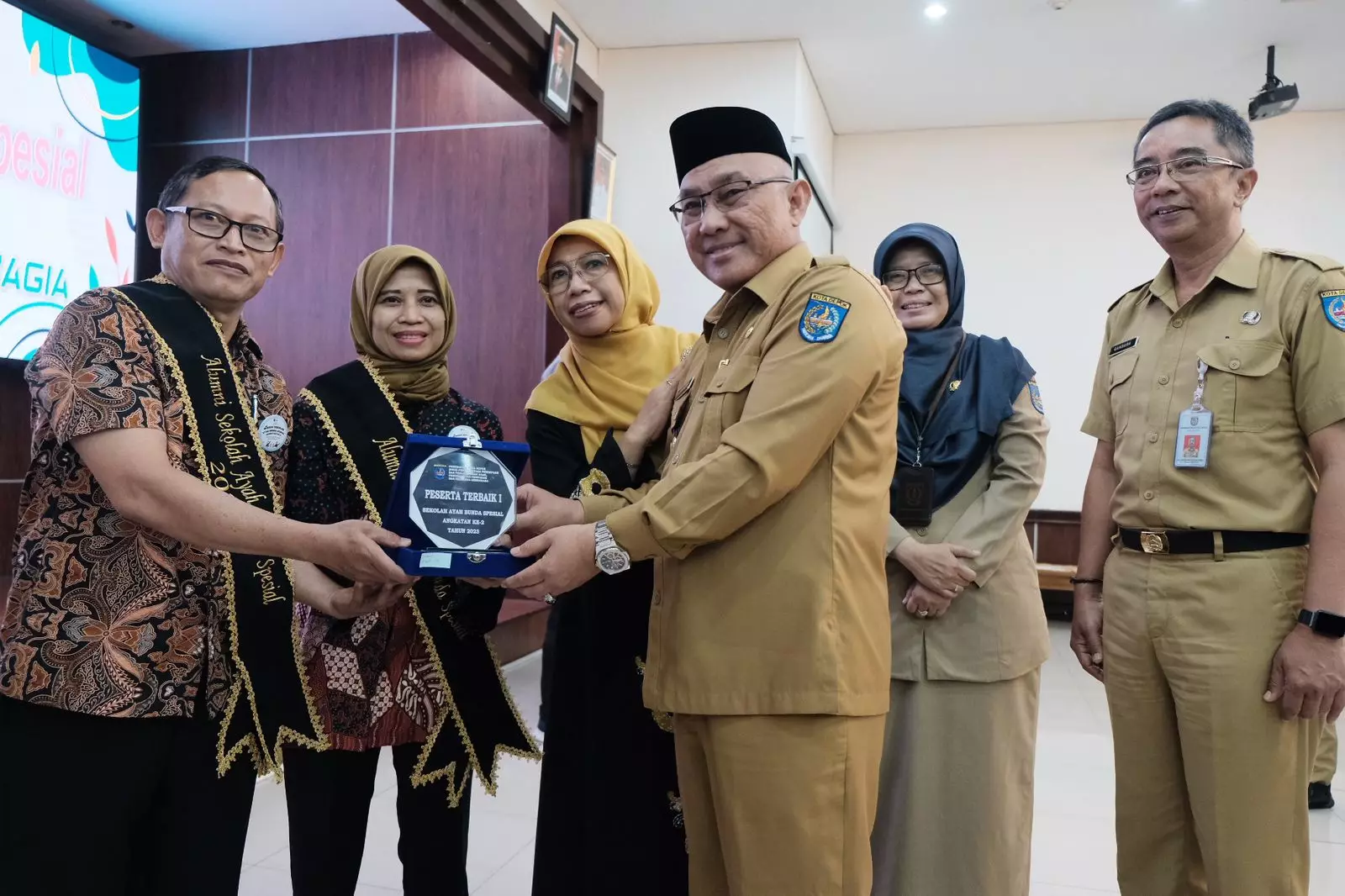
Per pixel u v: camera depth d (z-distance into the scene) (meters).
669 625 1.30
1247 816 1.46
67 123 5.01
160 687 1.21
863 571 1.26
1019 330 6.80
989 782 1.67
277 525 1.19
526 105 4.80
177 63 5.88
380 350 1.72
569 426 1.80
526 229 5.33
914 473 1.77
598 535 1.23
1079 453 6.67
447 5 3.88
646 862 1.62
